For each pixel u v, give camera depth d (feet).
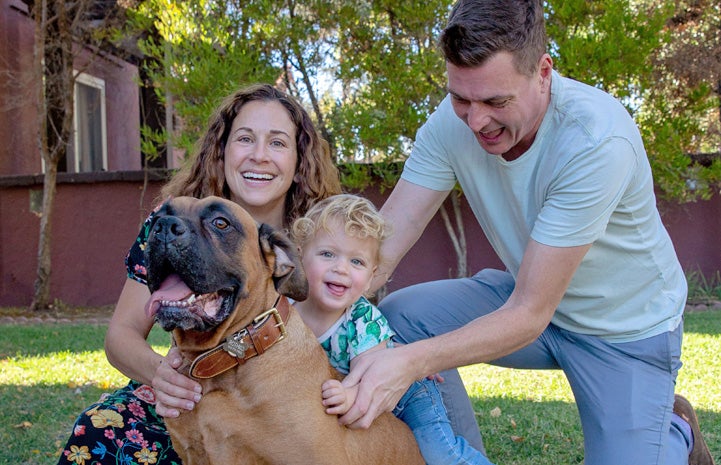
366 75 38.34
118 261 42.98
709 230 40.04
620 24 33.30
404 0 34.96
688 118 35.63
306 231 11.66
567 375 12.77
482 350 10.61
